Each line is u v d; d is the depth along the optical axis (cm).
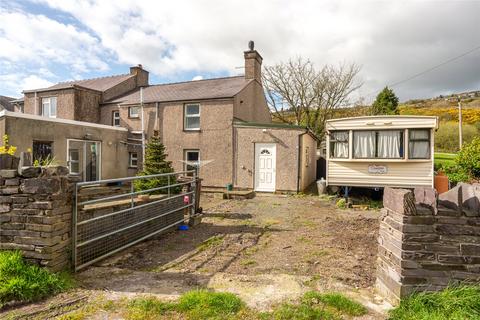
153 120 1598
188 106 1555
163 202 671
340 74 2698
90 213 453
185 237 645
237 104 1493
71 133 1211
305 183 1475
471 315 267
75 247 402
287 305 303
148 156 1040
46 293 322
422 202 310
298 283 368
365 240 609
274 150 1388
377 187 1098
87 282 368
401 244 305
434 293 295
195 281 373
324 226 744
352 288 361
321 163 1933
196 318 280
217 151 1476
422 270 302
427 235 303
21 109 2059
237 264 470
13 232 370
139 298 318
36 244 363
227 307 296
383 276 343
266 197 1275
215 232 689
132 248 561
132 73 2058
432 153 1016
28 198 368
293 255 515
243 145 1433
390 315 288
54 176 373
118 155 1473
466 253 298
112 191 1045
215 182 1478
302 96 2411
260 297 325
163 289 347
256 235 657
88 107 1720
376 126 1072
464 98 3816
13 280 313
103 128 1378
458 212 299
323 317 285
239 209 994
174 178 958
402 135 1051
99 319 276
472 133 2859
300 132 1351
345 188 1146
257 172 1415
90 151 1327
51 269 362
